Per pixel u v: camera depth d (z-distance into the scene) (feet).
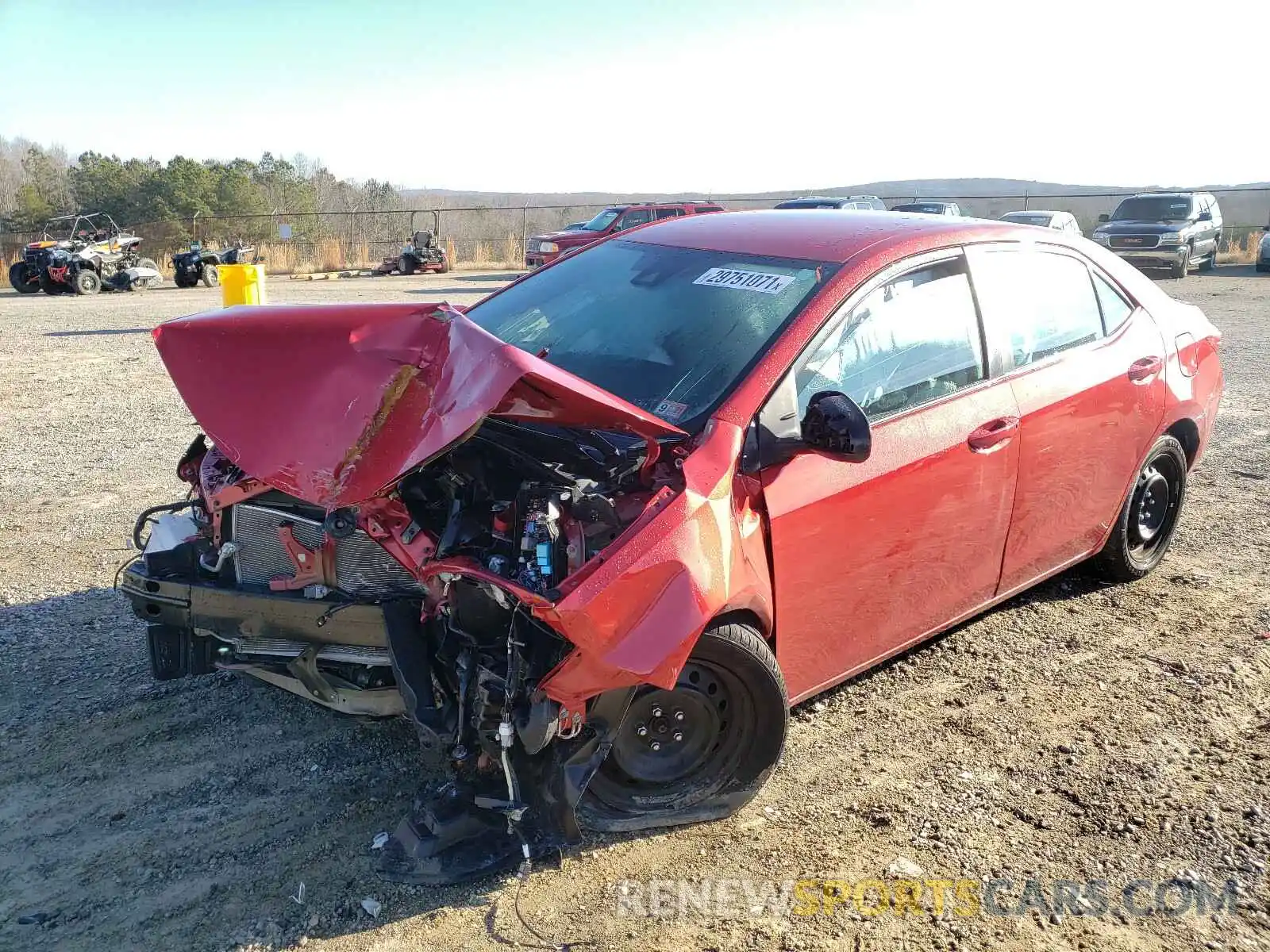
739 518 10.67
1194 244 87.61
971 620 16.58
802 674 12.13
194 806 11.30
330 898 9.96
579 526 9.79
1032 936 9.77
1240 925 9.96
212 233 140.67
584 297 13.99
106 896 9.87
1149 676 14.84
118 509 21.26
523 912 9.89
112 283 83.66
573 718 9.73
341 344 10.01
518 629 9.62
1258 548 19.98
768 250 13.52
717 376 11.56
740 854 10.84
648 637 9.54
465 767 10.25
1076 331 15.52
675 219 16.26
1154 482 17.51
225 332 10.59
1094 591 17.80
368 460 9.58
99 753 12.23
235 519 11.25
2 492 22.38
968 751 12.85
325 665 10.95
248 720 13.05
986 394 13.60
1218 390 18.54
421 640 10.32
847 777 12.25
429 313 9.97
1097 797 11.94
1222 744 13.10
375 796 11.57
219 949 9.26
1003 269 14.43
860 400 12.14
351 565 10.85
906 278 13.06
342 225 147.43
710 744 11.14
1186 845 11.10
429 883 10.09
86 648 14.83
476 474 10.49
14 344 46.11
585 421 10.04
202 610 11.10
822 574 11.76
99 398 33.37
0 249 118.42
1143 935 9.81
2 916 9.57
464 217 143.02
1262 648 15.74
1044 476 14.57
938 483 12.81
